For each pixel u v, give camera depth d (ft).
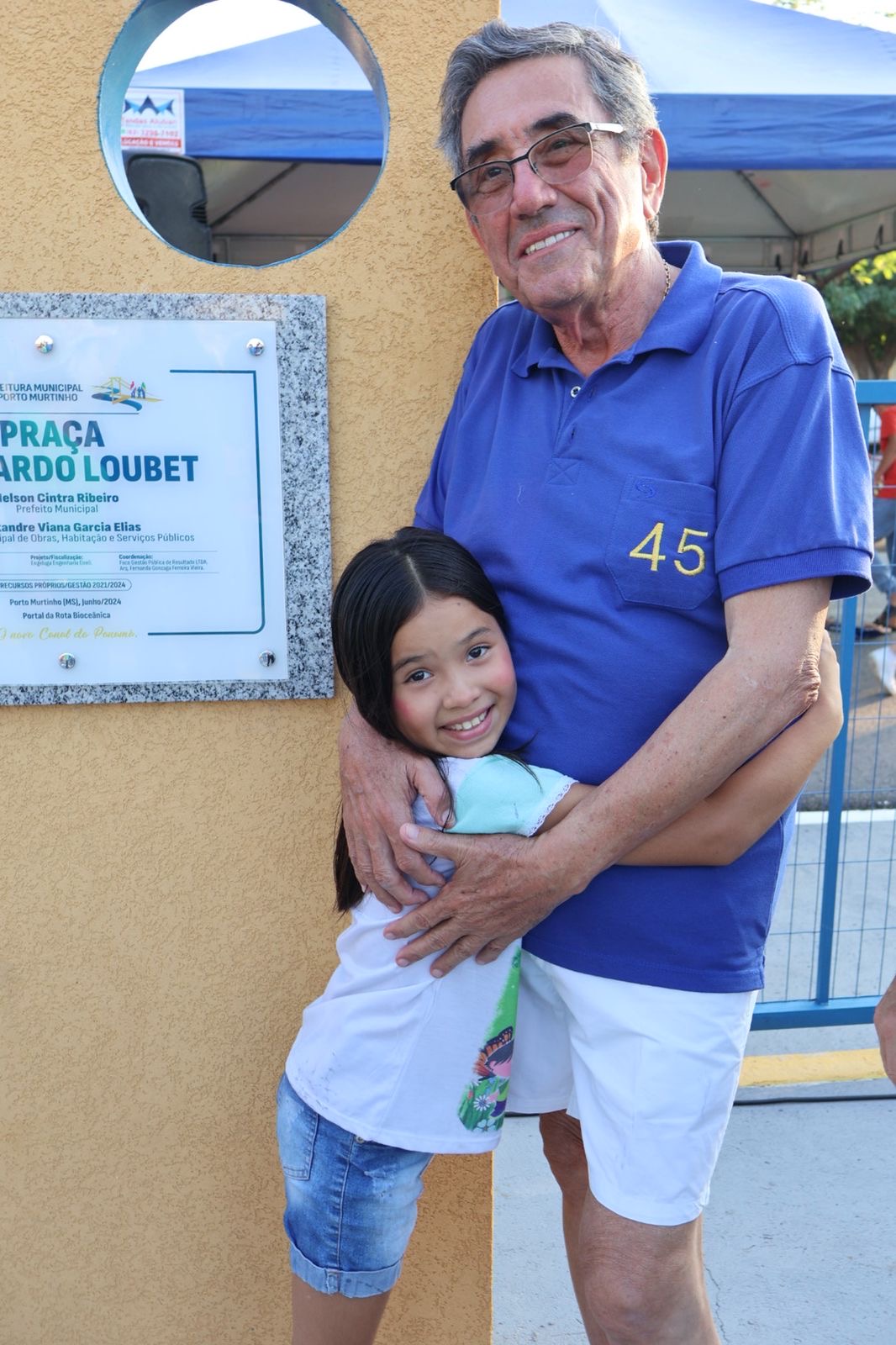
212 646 5.32
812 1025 9.04
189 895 5.58
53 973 5.61
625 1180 4.40
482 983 4.47
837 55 15.88
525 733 4.51
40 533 5.16
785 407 4.00
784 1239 7.22
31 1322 5.93
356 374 5.24
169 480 5.16
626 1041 4.42
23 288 5.05
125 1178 5.81
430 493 5.14
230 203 24.44
